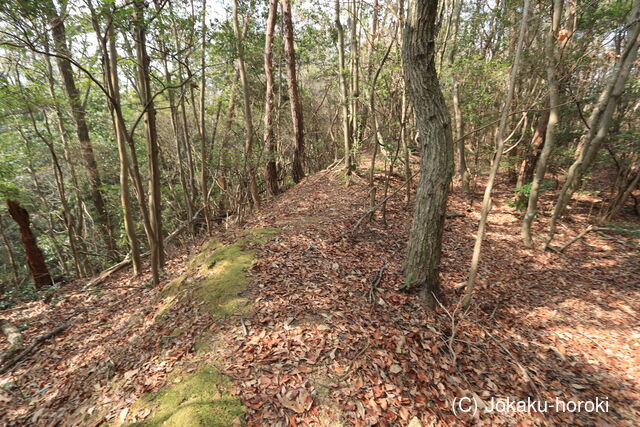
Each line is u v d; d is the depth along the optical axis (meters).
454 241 8.19
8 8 3.96
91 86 7.46
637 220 9.72
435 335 4.07
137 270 7.36
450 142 4.36
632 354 4.32
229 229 9.38
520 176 11.59
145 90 5.92
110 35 5.57
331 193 10.92
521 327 4.89
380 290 4.88
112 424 2.92
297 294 4.59
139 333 4.68
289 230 7.11
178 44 7.39
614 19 8.09
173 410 2.81
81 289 7.30
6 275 13.05
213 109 12.38
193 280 5.53
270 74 11.09
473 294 5.62
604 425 3.23
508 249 7.99
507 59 9.85
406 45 4.10
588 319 5.13
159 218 7.10
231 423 2.64
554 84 7.25
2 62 8.36
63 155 10.87
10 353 4.93
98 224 11.48
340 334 3.79
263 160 10.77
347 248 6.41
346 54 13.05
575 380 3.85
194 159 12.63
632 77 9.03
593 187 12.34
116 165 11.73
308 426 2.71
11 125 9.15
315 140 18.16
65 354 4.80
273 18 10.59
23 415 3.62
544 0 8.27
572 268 7.04
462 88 11.15
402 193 10.73
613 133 9.41
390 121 10.35
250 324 3.99
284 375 3.18
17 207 7.50
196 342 3.88
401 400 3.07
